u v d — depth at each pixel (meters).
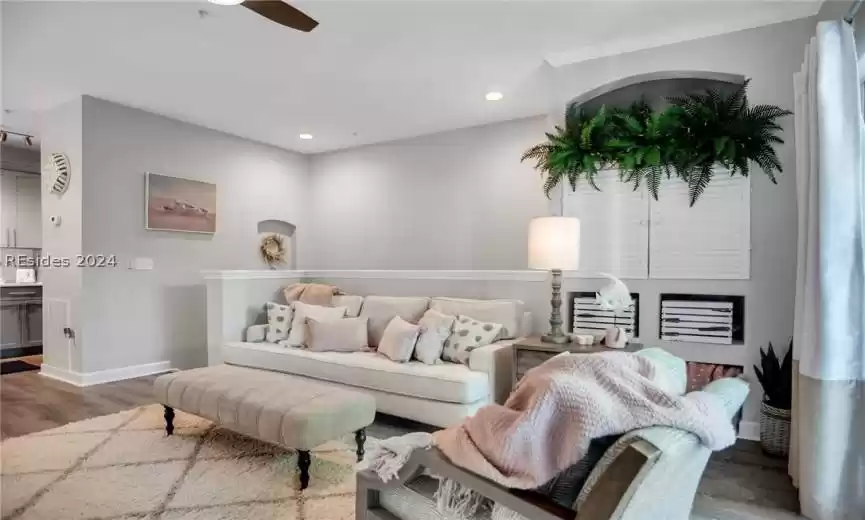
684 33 3.08
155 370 4.63
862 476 2.03
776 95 2.91
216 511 2.13
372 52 3.32
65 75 3.71
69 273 4.27
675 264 3.20
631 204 3.34
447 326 3.57
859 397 2.04
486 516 1.28
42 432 3.07
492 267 4.88
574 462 1.08
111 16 2.84
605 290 3.02
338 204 5.96
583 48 3.30
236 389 2.69
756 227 2.97
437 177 5.23
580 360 1.28
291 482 2.41
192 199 4.91
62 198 4.31
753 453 2.79
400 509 1.42
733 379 1.40
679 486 1.17
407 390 3.14
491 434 1.20
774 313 2.92
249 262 5.49
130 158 4.45
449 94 4.12
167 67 3.57
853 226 2.04
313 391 2.65
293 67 3.58
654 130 3.06
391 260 5.55
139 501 2.21
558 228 3.12
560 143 3.37
